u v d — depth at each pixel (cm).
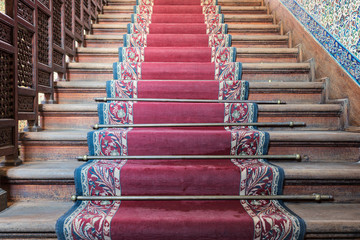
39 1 205
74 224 137
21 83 185
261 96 240
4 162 173
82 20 313
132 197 158
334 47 222
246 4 420
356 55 193
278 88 238
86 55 301
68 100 245
